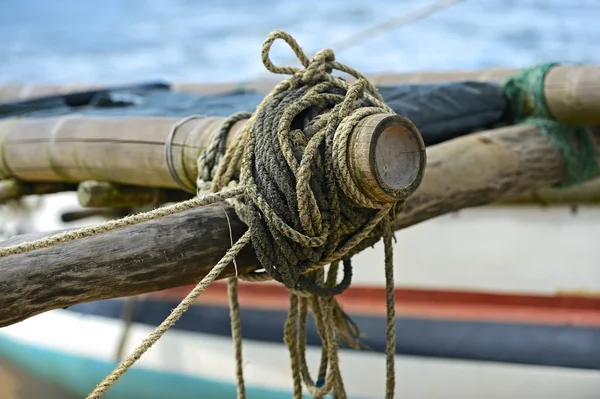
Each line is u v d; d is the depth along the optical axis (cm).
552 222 434
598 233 427
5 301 161
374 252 453
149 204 316
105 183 303
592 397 395
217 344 455
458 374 414
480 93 316
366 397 420
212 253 196
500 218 441
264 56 203
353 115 187
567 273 425
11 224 538
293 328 238
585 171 330
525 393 404
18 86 527
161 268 186
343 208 194
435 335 423
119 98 396
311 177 189
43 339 496
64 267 171
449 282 439
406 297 445
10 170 325
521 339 412
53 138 305
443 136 303
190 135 255
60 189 346
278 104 201
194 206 183
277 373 441
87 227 169
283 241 191
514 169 299
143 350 178
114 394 479
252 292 463
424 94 298
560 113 319
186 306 182
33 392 505
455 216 447
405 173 189
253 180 194
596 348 400
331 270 228
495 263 436
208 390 455
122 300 484
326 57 209
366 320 439
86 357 482
